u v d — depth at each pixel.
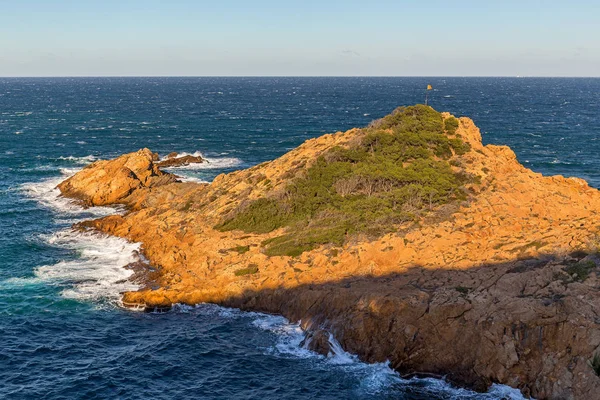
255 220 57.78
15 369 36.78
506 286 38.78
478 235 48.78
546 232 47.38
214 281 47.66
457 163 64.31
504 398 33.41
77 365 37.47
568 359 32.91
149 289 48.00
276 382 35.91
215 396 34.47
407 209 55.91
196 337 41.28
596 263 39.94
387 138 67.81
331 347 38.81
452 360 35.88
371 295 39.97
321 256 48.34
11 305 45.56
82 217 70.12
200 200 66.69
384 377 36.28
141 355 38.78
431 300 38.31
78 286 49.28
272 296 45.06
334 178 62.19
